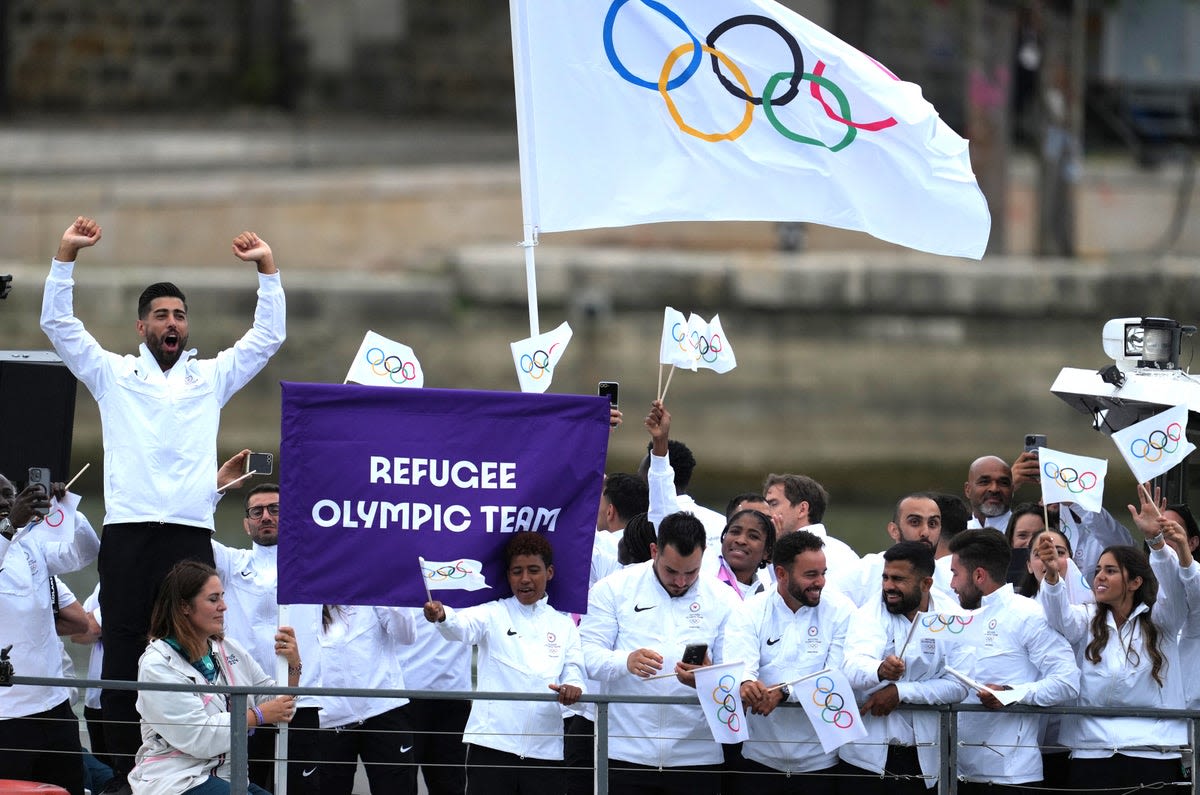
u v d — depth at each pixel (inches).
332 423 1183.6
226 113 4781.0
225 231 3909.9
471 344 3718.0
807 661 1232.2
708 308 3759.8
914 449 3811.5
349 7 4867.1
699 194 1417.3
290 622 1339.8
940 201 1432.1
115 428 1242.6
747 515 1347.2
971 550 1248.2
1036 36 3966.5
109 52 4771.2
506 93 4950.8
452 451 1196.5
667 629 1257.4
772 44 1412.4
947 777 1198.3
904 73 4726.9
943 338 3814.0
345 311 3681.1
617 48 1403.8
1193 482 1406.3
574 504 1218.0
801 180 1423.5
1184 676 1274.6
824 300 3779.5
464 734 1268.5
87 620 1376.7
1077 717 1246.9
